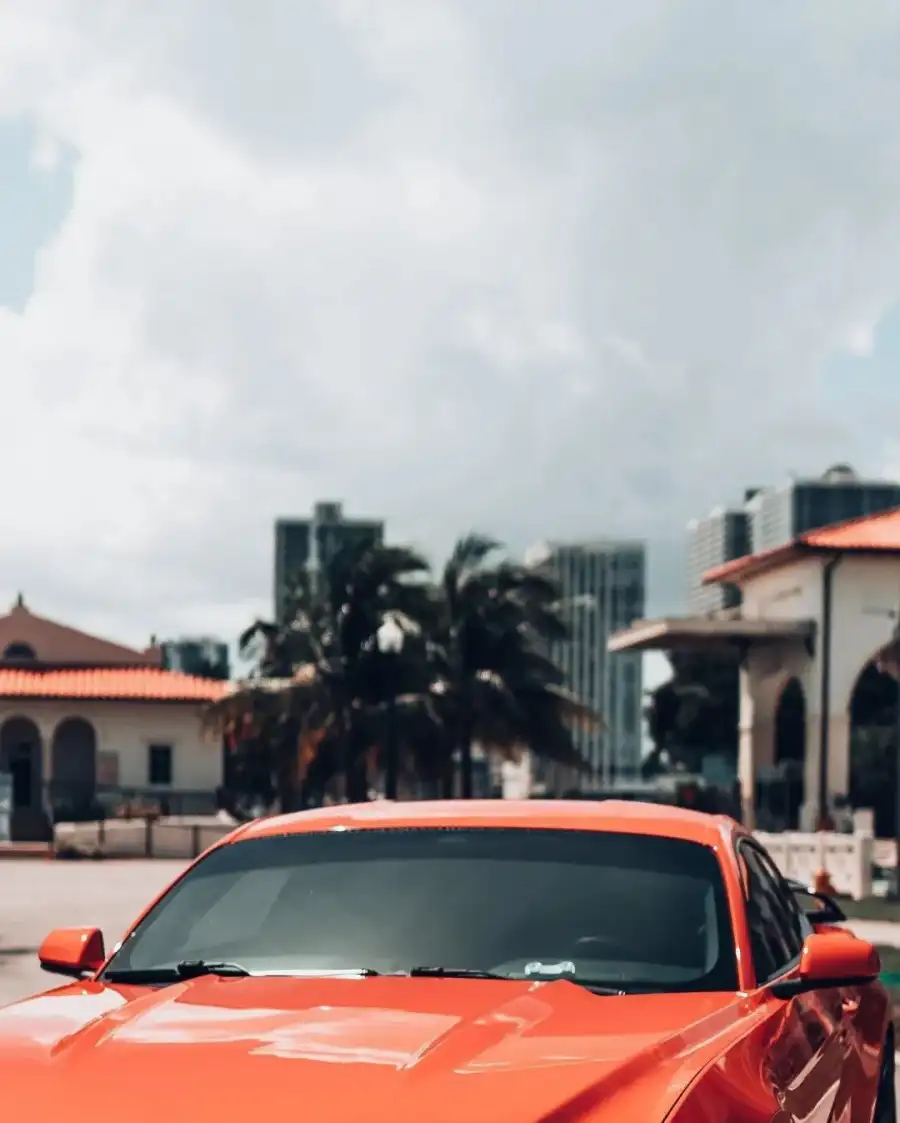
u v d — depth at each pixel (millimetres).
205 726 56188
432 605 52906
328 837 5285
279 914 4926
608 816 5312
